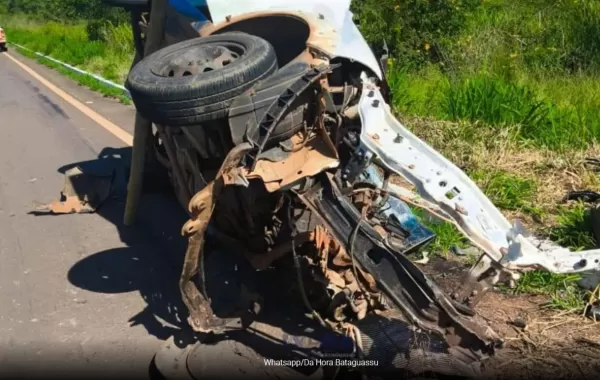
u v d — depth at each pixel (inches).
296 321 152.2
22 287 192.2
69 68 673.0
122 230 227.0
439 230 192.1
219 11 171.8
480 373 134.3
